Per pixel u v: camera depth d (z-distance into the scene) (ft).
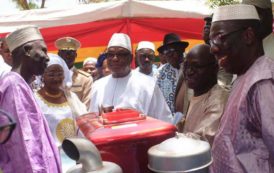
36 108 7.23
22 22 19.19
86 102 17.66
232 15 6.05
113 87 11.69
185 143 4.99
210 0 20.33
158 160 4.86
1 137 4.93
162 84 15.44
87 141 5.11
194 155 4.79
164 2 20.15
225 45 6.09
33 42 7.47
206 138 6.73
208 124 6.86
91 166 4.91
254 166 5.66
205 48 7.45
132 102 11.26
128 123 6.01
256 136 5.79
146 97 11.37
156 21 21.79
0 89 6.97
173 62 15.52
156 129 5.58
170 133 5.63
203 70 7.38
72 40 18.56
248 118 5.78
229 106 6.11
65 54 18.31
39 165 6.88
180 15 20.17
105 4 19.33
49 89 10.64
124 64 11.48
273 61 5.98
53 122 10.29
